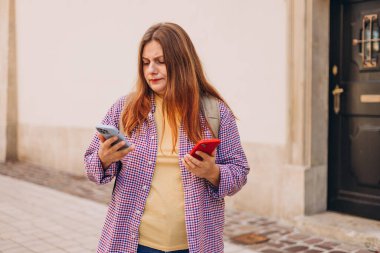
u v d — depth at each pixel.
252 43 4.89
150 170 1.70
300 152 4.50
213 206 1.74
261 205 4.85
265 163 4.79
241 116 5.03
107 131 1.54
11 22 8.73
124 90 6.68
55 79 7.94
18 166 8.29
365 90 4.36
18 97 8.87
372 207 4.37
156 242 1.71
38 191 6.19
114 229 1.70
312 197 4.52
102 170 1.68
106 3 6.88
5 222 4.73
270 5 4.69
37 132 8.41
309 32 4.38
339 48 4.52
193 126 1.70
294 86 4.49
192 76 1.72
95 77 7.16
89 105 7.30
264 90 4.80
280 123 4.68
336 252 3.80
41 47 8.20
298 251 3.84
